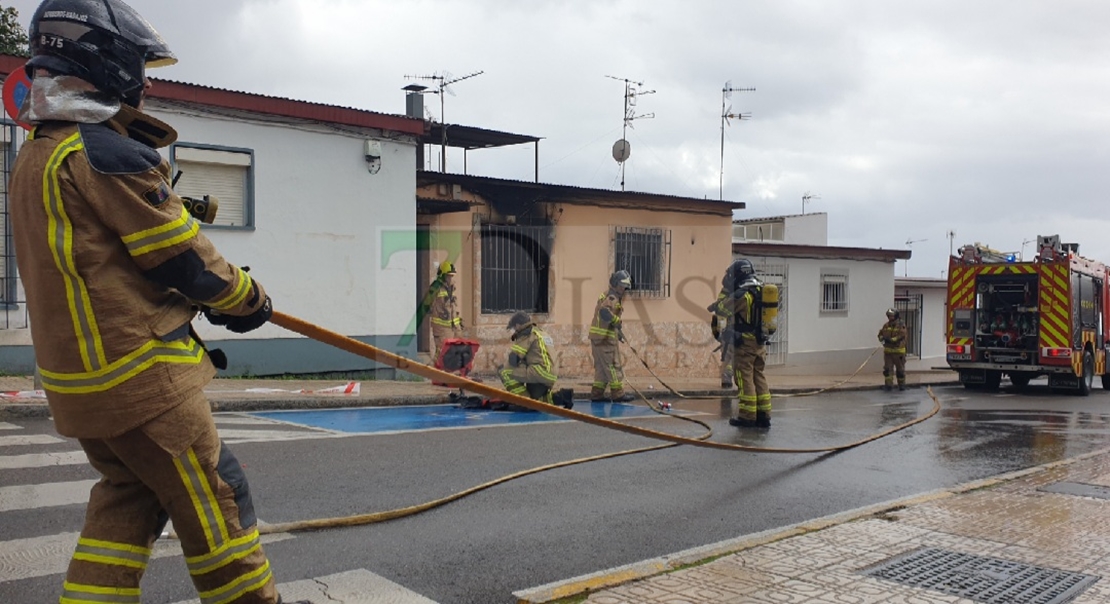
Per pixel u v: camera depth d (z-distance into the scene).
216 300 2.61
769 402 10.45
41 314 2.46
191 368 2.62
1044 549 4.92
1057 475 7.32
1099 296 20.56
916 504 6.07
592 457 7.54
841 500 6.45
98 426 2.46
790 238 28.25
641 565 4.48
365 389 11.69
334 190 13.57
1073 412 14.00
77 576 2.60
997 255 19.73
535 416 10.30
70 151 2.42
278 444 7.74
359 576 4.27
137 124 2.68
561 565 4.59
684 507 6.00
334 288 13.45
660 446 8.35
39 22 2.54
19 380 10.52
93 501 2.71
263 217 12.89
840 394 17.44
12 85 7.95
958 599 4.04
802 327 21.78
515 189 15.12
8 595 3.79
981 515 5.72
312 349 13.18
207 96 12.25
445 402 11.42
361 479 6.41
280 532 4.96
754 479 7.05
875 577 4.34
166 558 4.33
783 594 4.04
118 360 2.45
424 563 4.52
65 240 2.39
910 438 10.05
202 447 2.62
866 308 23.78
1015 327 19.23
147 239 2.45
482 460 7.33
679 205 16.83
